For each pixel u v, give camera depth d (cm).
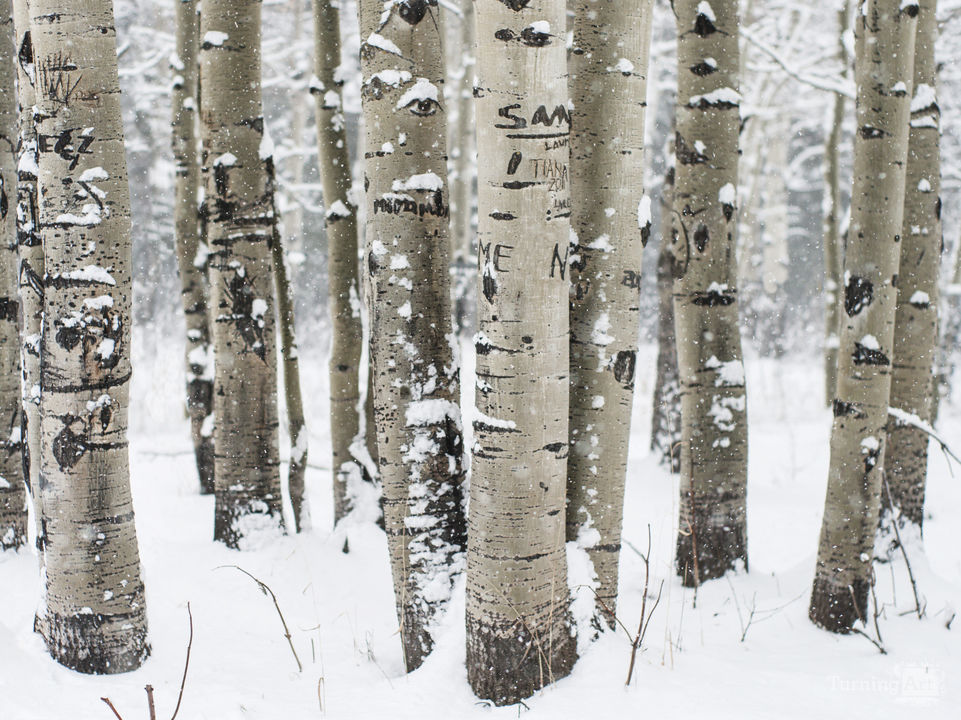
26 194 378
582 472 320
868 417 357
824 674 311
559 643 293
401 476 321
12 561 423
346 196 547
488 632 283
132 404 1112
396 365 319
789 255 2583
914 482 457
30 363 377
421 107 315
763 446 984
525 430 275
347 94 1628
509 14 256
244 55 475
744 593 434
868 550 362
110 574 313
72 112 294
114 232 303
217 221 484
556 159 266
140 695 296
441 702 286
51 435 306
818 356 1847
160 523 568
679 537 473
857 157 363
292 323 545
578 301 317
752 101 1522
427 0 314
